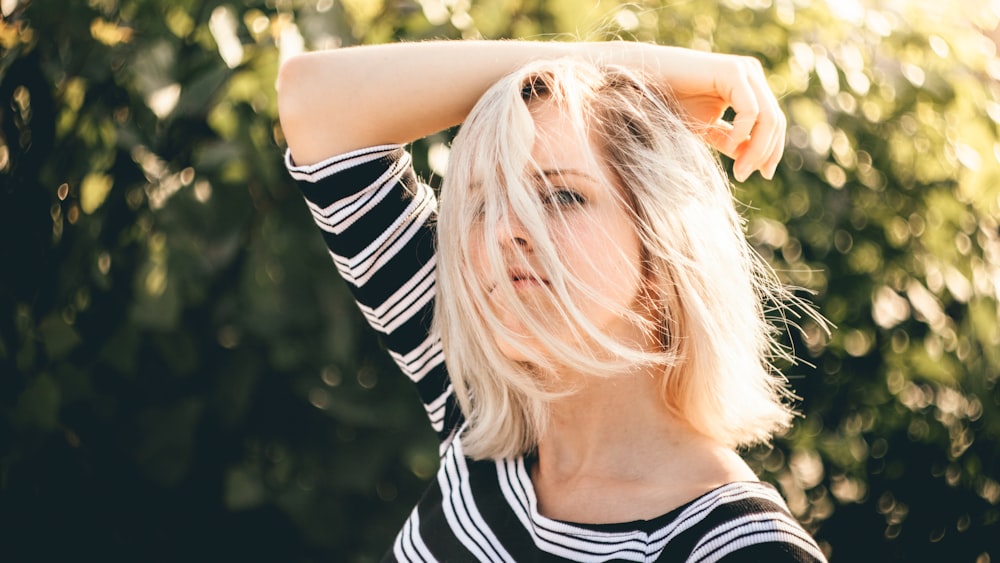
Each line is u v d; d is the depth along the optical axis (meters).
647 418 0.98
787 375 1.94
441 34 1.62
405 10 1.65
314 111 1.07
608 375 0.93
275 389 1.77
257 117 1.63
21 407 1.65
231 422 1.71
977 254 2.00
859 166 1.96
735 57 1.00
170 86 1.57
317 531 1.73
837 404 1.98
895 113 1.96
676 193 0.93
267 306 1.63
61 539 1.77
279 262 1.64
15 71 1.67
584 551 0.92
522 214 0.90
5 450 1.67
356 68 1.07
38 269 1.71
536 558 0.95
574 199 0.93
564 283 0.90
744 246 1.03
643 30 1.76
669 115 0.96
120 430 1.72
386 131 1.08
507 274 0.92
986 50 2.11
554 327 0.92
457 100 1.06
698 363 0.95
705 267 0.94
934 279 1.98
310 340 1.69
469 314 0.98
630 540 0.90
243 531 1.82
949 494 2.07
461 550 1.02
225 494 1.77
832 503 2.04
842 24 1.87
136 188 1.70
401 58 1.07
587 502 0.96
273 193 1.66
